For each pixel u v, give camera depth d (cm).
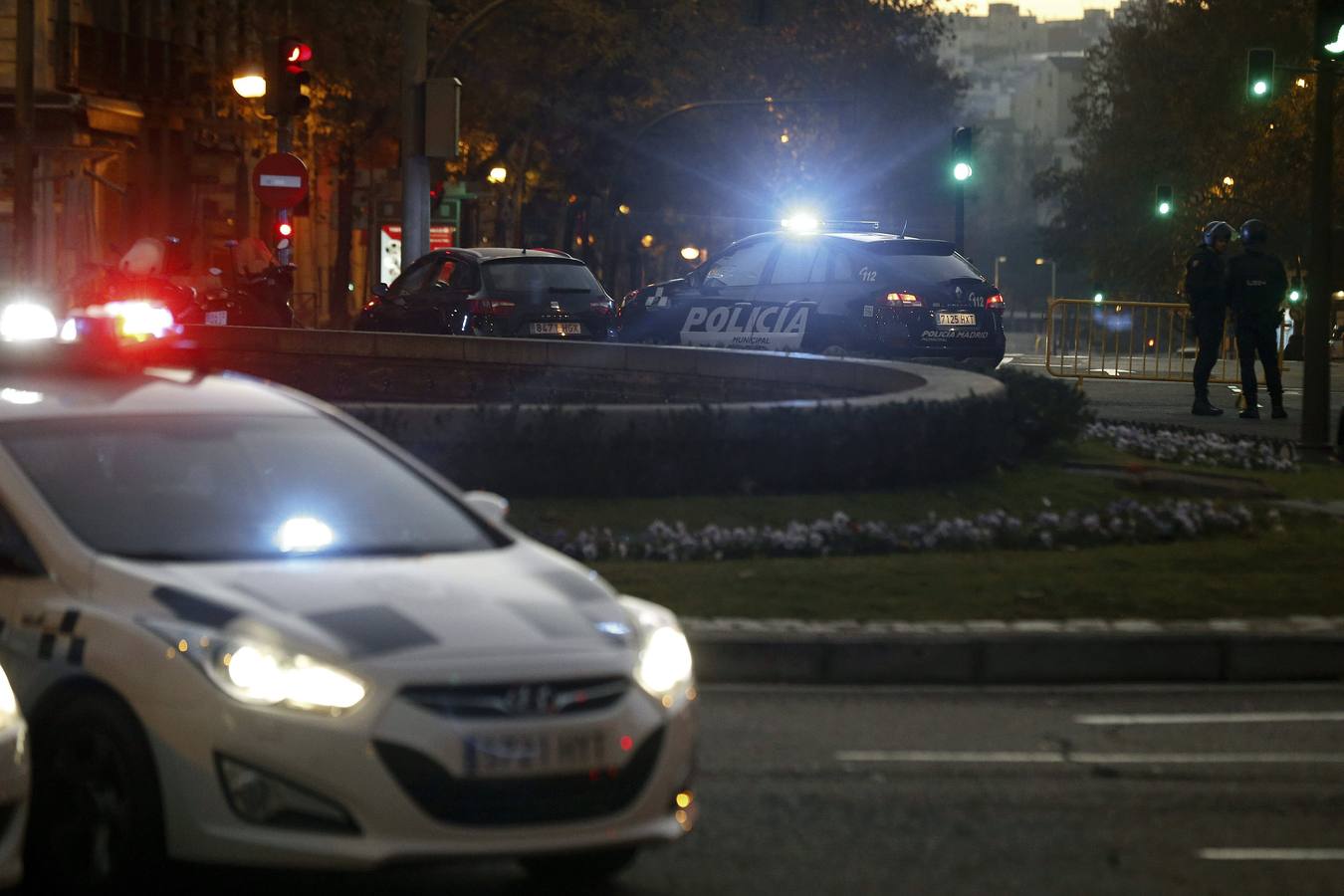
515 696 1022
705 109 11556
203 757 1005
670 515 2347
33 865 1073
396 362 4022
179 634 1034
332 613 1049
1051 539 2261
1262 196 11219
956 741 1474
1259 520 2456
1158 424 3606
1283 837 1219
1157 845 1199
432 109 5109
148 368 1357
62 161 7200
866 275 4234
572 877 1123
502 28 9212
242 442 1263
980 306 4241
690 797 1098
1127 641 1711
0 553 1136
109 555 1121
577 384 3656
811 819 1252
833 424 2512
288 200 4909
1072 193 15038
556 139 10925
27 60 5128
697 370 3397
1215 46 13175
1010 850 1185
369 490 1256
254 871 1024
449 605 1076
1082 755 1432
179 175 9000
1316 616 1836
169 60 8375
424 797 998
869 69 13275
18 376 1305
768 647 1684
